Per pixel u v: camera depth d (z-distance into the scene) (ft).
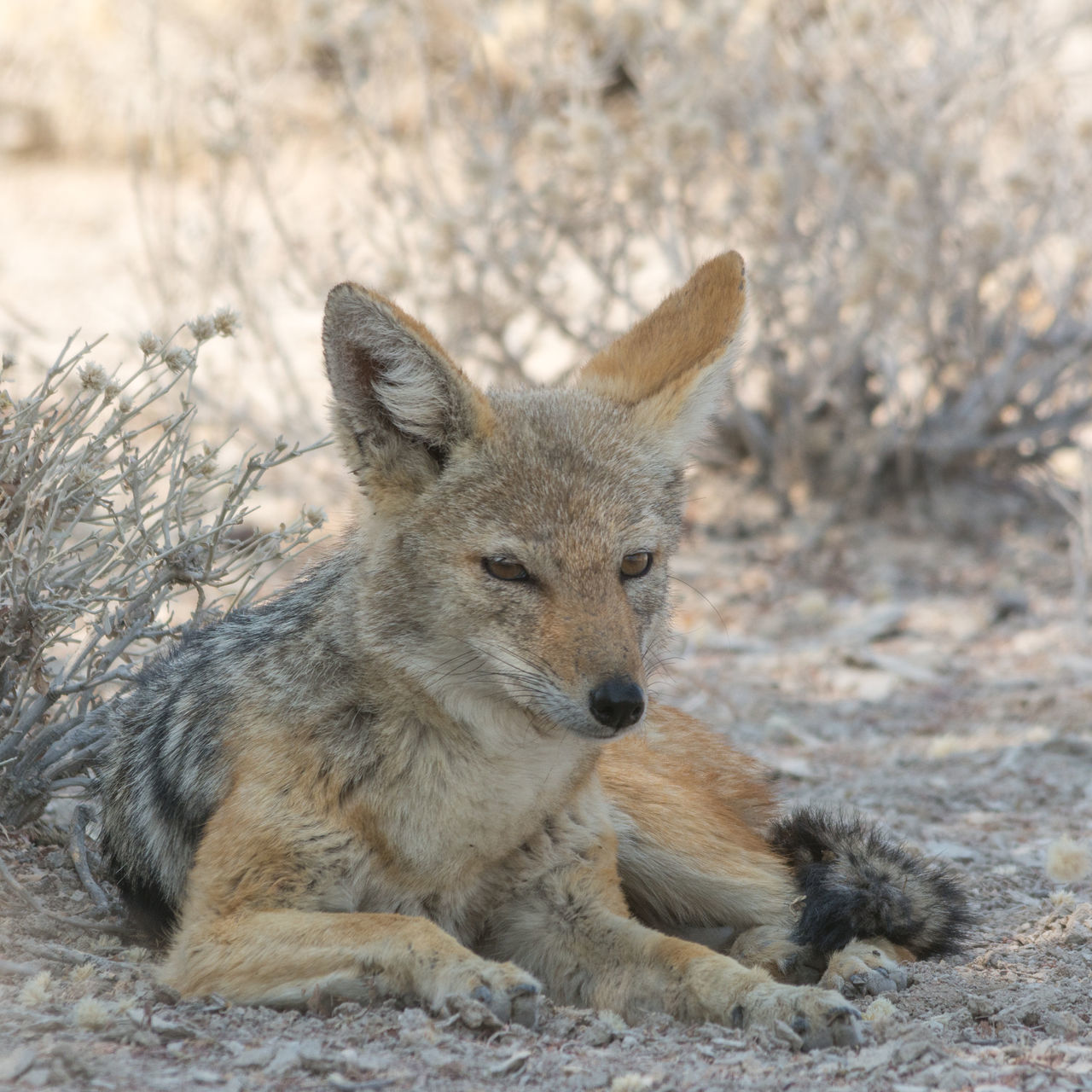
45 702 29.01
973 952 27.53
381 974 22.00
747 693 50.34
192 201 95.61
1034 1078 20.04
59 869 29.09
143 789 27.02
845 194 65.00
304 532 31.63
